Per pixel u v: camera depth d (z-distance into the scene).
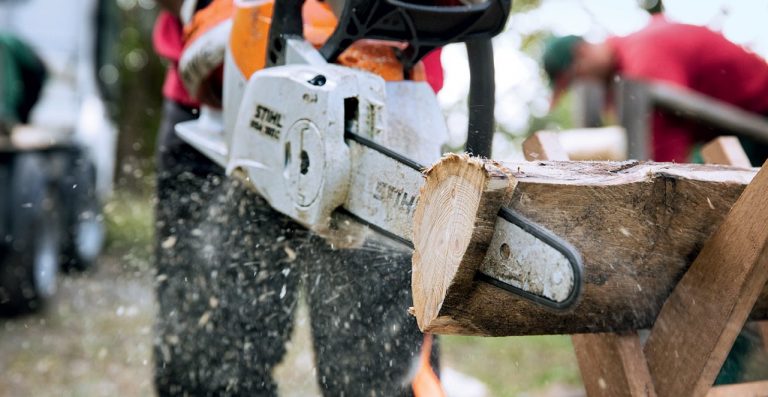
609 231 1.55
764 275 1.56
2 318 5.16
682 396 1.66
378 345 2.16
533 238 1.37
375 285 2.13
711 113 3.37
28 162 5.10
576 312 1.61
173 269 2.62
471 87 2.04
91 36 6.84
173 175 2.74
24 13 6.38
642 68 3.41
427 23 1.88
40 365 4.25
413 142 1.95
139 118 14.67
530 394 4.05
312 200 1.86
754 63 3.53
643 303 1.67
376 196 1.79
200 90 2.53
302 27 2.06
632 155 3.38
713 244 1.62
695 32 3.50
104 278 6.44
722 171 1.66
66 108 6.39
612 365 1.76
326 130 1.82
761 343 2.38
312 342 2.28
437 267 1.50
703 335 1.62
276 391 2.59
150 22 14.91
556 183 1.45
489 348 4.99
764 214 1.53
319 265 2.21
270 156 2.00
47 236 5.50
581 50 4.02
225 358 2.53
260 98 2.02
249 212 2.36
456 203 1.46
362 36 1.90
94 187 6.91
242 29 2.21
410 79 2.07
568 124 10.16
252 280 2.43
